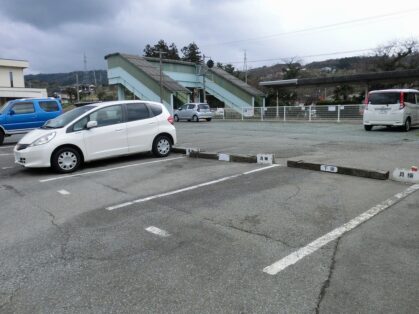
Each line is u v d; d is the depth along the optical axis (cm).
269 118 2870
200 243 409
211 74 3906
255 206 528
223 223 467
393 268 339
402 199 536
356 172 682
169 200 577
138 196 609
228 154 904
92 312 288
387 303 287
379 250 377
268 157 829
